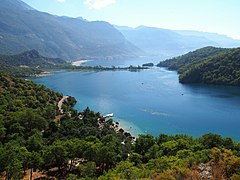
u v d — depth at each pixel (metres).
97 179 57.53
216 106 197.00
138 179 43.75
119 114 178.12
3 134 102.44
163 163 55.94
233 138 135.75
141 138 99.00
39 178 74.62
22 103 154.50
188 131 145.50
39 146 89.94
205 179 38.62
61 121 140.12
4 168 67.62
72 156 78.56
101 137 111.12
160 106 199.12
